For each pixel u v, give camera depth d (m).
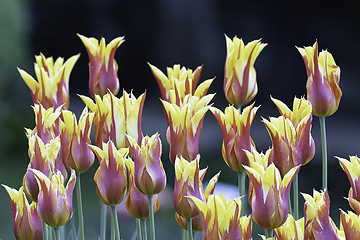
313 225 1.83
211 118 8.89
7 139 7.58
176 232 3.87
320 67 2.01
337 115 8.34
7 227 4.27
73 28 11.09
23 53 8.19
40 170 1.94
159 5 10.95
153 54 11.06
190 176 1.91
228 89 2.08
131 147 1.93
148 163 1.92
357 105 8.42
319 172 5.90
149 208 1.94
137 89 11.27
